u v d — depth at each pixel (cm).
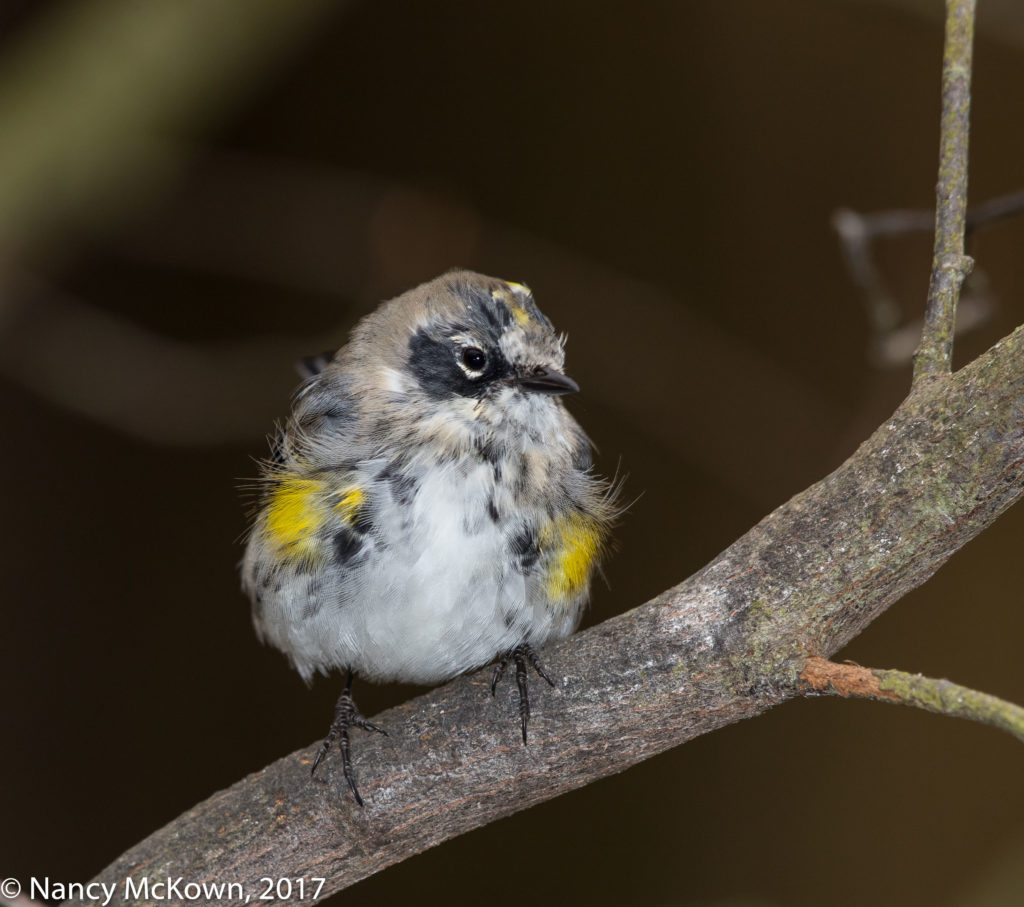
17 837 1280
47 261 1212
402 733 683
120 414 1290
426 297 837
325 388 845
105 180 1059
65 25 1070
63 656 1345
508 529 766
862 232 913
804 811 1276
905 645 1320
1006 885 985
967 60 651
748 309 1433
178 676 1348
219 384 1294
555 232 1445
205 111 1112
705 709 629
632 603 1358
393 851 681
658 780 1289
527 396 786
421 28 1449
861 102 1423
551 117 1454
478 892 1259
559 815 1279
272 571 788
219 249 1403
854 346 1403
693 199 1449
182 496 1398
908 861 1249
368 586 764
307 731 1327
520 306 826
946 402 601
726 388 1398
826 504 619
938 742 1278
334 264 1412
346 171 1448
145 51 1046
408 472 768
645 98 1448
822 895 1246
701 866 1262
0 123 1044
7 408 1375
